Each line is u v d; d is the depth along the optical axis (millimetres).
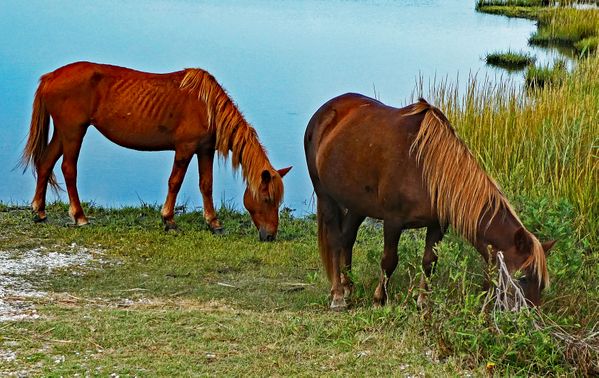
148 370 6105
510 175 10633
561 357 6492
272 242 10359
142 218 11320
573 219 9594
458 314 6703
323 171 7938
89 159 17922
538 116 11875
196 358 6355
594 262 8289
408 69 25141
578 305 7230
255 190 10148
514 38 32188
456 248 7184
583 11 32875
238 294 8492
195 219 11375
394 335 6906
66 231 10383
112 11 38250
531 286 6387
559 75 21125
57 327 6855
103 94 10508
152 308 7793
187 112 10484
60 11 37812
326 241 8273
